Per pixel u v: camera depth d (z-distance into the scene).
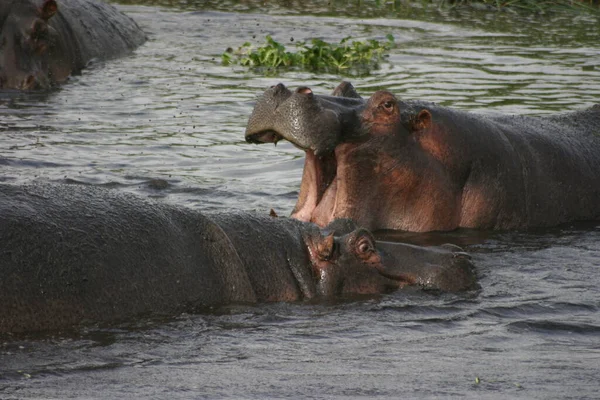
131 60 26.55
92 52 26.03
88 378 8.70
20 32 23.56
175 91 23.00
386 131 13.76
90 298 9.95
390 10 35.12
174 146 18.33
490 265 12.82
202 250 10.86
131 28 28.92
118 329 9.89
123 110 21.08
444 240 13.95
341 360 9.42
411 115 14.10
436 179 14.20
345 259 11.48
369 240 11.55
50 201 10.29
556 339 10.28
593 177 15.87
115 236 10.30
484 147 14.72
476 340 10.15
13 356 9.09
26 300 9.59
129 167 16.78
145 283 10.32
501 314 10.97
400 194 14.06
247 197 15.32
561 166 15.54
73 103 21.69
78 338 9.62
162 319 10.23
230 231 11.23
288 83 23.86
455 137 14.45
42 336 9.56
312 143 12.84
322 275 11.38
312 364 9.29
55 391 8.34
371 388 8.68
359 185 13.85
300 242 11.54
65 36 25.08
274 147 18.67
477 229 14.66
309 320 10.57
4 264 9.58
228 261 10.93
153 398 8.28
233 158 17.77
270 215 12.00
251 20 32.81
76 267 9.93
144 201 10.92
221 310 10.64
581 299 11.48
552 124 16.52
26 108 21.09
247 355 9.48
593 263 13.06
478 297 11.48
